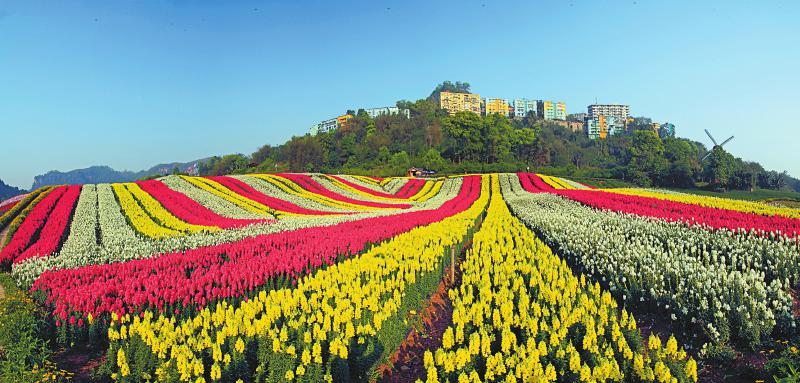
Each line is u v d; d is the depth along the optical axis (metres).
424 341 10.56
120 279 13.23
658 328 10.44
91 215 30.98
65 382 8.40
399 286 11.93
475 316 9.48
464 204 38.78
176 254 16.23
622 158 113.00
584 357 8.10
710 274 11.28
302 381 7.59
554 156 115.62
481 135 104.94
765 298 10.14
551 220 22.61
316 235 20.22
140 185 45.47
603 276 13.08
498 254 15.41
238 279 12.42
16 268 15.62
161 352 8.14
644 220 21.95
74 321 10.07
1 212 32.41
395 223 23.50
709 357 8.78
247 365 7.83
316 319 9.95
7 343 8.64
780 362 7.69
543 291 10.73
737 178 69.44
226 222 28.47
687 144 104.94
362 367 8.56
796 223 18.50
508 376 7.05
